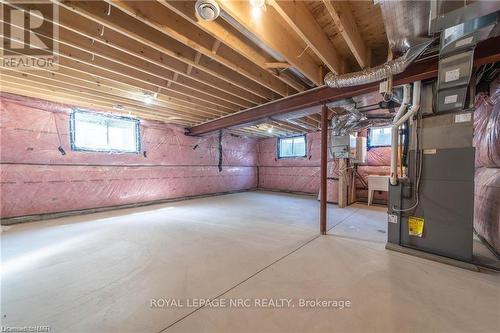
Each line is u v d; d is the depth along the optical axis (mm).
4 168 3758
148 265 2213
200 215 4457
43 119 4137
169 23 1991
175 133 6328
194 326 1378
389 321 1403
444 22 1506
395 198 2596
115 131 5184
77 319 1445
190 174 6711
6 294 1723
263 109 4102
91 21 2078
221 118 5363
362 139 5551
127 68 2902
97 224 3793
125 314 1489
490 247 2480
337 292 1722
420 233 2424
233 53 2594
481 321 1400
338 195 5516
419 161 2422
